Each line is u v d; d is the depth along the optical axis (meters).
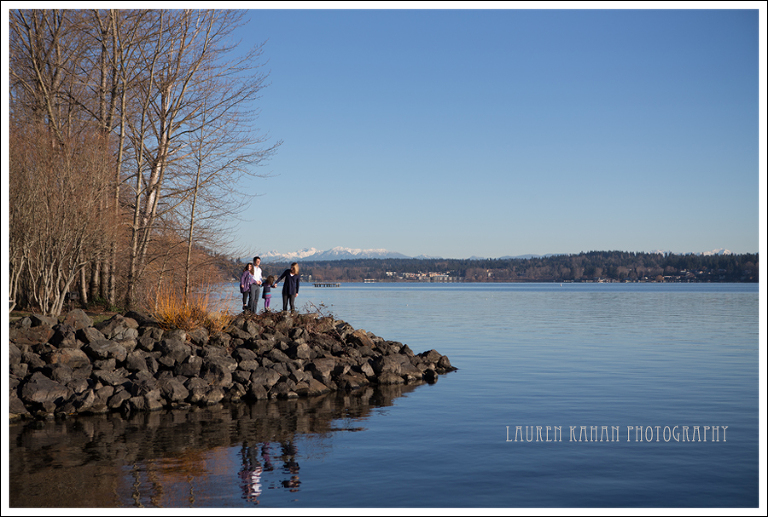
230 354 16.45
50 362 13.48
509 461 9.23
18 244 17.88
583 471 8.78
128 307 23.98
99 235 20.45
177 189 25.83
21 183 18.22
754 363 19.83
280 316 20.62
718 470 8.84
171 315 17.22
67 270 20.59
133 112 26.45
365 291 144.12
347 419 12.08
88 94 26.50
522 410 12.86
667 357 21.44
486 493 7.86
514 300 82.19
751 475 8.63
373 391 15.63
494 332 31.94
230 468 8.73
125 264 25.38
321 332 20.95
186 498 7.48
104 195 21.61
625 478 8.49
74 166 20.25
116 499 7.43
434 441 10.35
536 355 22.25
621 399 13.95
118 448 9.73
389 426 11.45
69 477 8.26
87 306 23.69
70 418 11.95
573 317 44.75
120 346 14.65
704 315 46.88
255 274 21.70
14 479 8.16
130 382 13.48
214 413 12.61
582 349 24.11
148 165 26.11
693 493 7.91
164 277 25.22
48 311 18.44
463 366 19.62
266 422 11.77
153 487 7.89
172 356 14.91
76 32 24.95
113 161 24.47
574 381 16.48
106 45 25.02
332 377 16.70
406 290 157.75
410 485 8.12
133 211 25.97
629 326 36.09
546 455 9.55
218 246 26.17
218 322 17.73
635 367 19.00
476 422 11.79
